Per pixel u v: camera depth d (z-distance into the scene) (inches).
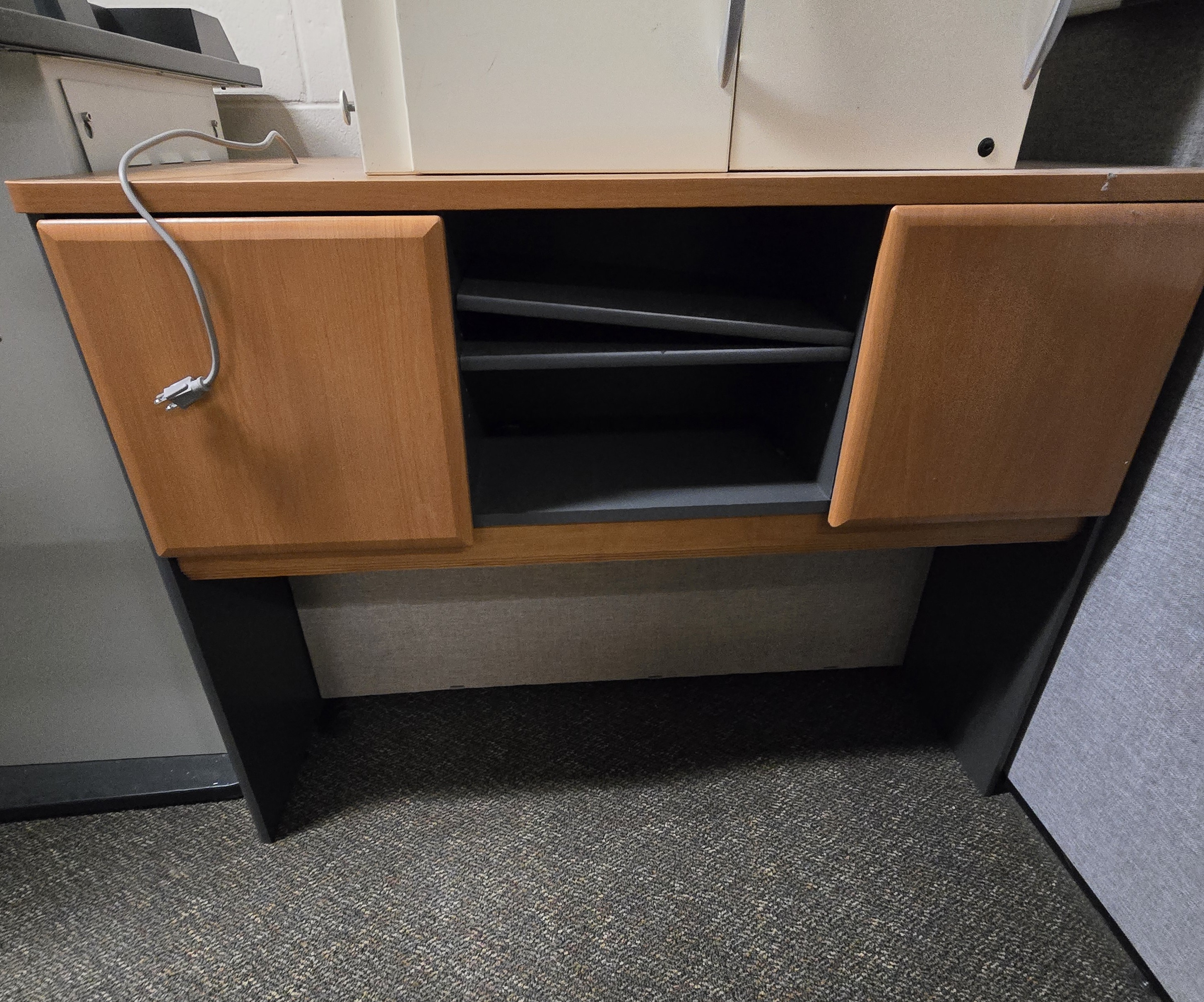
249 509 23.5
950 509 25.9
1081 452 25.1
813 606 42.6
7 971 28.4
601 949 29.2
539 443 32.6
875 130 22.1
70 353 25.1
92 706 33.5
